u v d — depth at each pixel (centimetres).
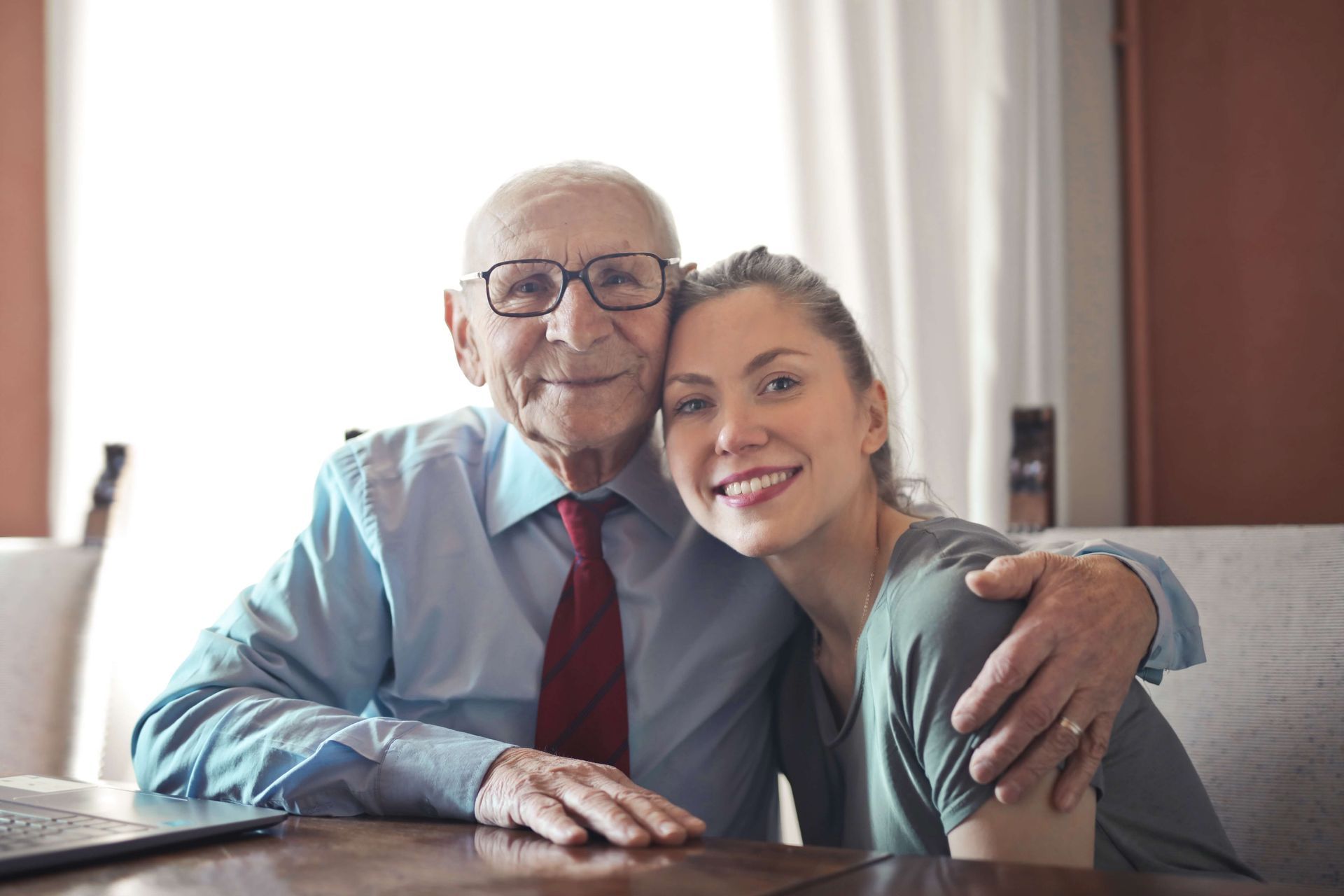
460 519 121
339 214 210
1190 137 221
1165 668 93
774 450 98
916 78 197
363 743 93
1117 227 227
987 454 195
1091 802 81
